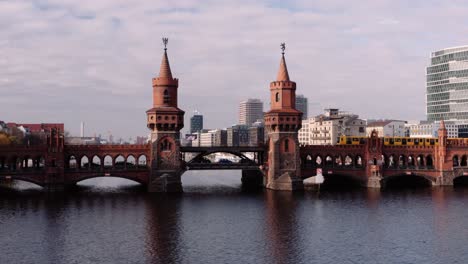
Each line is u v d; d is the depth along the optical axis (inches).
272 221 3865.7
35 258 2861.7
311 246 3137.3
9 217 3966.5
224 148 5777.6
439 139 6141.7
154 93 5442.9
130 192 5502.0
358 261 2832.2
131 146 5403.5
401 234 3457.2
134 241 3240.7
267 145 5910.4
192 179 7701.8
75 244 3166.8
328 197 5098.4
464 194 5344.5
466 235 3430.1
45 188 5211.6
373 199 4972.9
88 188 5959.6
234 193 5442.9
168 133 5408.5
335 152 5954.7
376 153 5959.6
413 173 6077.8
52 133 5221.5
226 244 3176.7
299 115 5664.4
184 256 2910.9
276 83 5703.7
